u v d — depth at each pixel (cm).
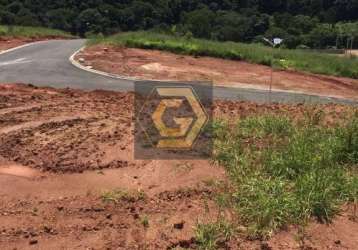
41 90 1172
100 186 603
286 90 1512
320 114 890
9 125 828
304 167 639
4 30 3120
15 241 484
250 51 2198
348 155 695
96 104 1020
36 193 582
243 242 495
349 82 1845
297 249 492
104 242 487
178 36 2700
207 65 1869
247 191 573
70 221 522
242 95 1334
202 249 479
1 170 639
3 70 1527
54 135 777
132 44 2266
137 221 526
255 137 758
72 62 1748
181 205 561
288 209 540
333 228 534
